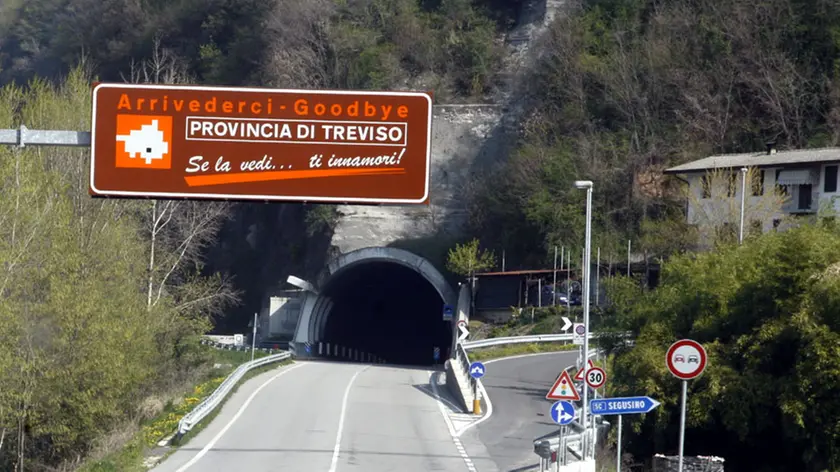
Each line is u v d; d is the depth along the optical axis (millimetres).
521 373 69250
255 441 43688
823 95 99875
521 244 105938
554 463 35250
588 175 102125
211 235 108750
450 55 132500
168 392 60812
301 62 129750
